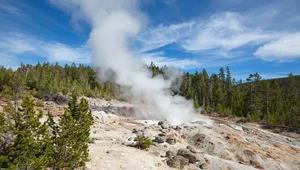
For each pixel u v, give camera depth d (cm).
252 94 6091
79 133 1211
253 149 2486
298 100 5566
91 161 1392
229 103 6875
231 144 2561
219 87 7994
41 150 957
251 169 1920
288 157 2462
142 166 1539
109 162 1457
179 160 1758
